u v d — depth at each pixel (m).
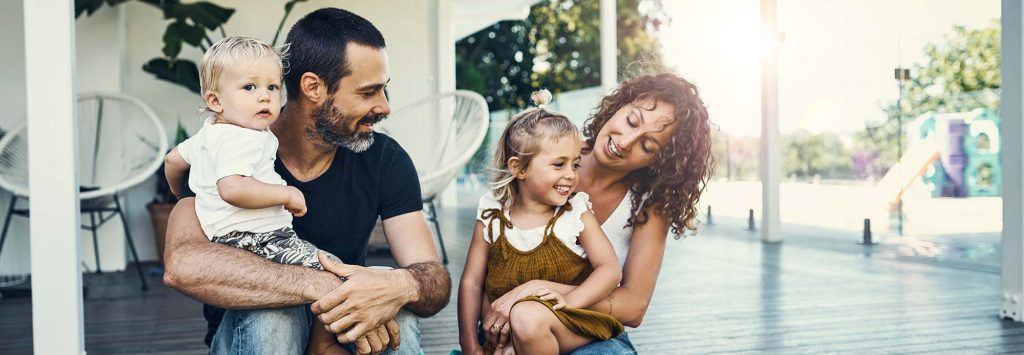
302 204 1.72
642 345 3.07
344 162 1.91
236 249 1.65
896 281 4.62
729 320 3.53
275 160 1.88
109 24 5.23
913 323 3.46
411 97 6.58
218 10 5.20
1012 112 3.48
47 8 2.13
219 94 1.75
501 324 1.70
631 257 1.86
